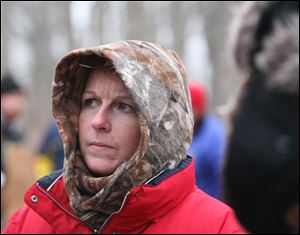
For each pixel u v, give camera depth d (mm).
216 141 8383
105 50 3504
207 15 28266
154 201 3299
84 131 3652
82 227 3469
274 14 1895
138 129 3557
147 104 3438
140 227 3371
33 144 29953
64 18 31078
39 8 51094
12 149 8148
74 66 3766
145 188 3254
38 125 47000
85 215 3473
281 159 1762
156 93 3516
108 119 3566
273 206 1802
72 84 3820
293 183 1756
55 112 3803
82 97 3785
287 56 1795
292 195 1771
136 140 3559
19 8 50812
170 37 34844
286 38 1802
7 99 8492
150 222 3375
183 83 3801
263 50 1854
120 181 3449
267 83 1812
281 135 1770
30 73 56719
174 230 3344
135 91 3408
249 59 1934
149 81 3512
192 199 3480
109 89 3574
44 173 10812
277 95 1789
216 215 3350
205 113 8586
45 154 10898
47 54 52188
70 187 3506
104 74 3621
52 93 3811
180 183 3432
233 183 1870
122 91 3547
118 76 3570
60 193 3527
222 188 2012
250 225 1883
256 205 1833
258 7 1928
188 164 3596
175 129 3588
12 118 8656
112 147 3549
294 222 1824
